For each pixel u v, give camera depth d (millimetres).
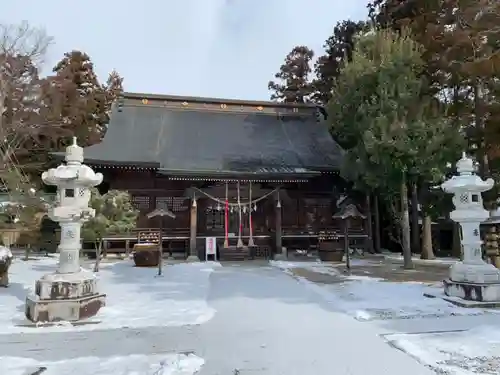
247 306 7879
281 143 23531
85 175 7320
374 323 6527
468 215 8211
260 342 5570
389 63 13633
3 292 9172
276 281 11258
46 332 6020
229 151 21609
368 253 20578
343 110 15727
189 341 5621
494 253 11156
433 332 5953
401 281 11125
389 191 16156
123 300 8414
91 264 15695
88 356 5012
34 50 28469
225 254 17766
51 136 29531
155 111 24234
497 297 7660
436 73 16578
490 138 15031
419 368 4527
